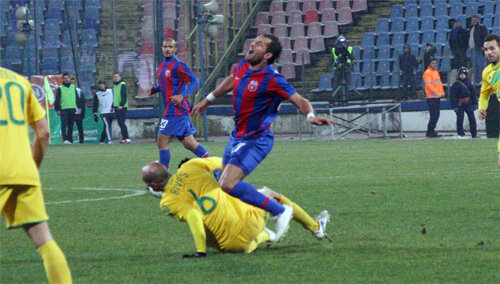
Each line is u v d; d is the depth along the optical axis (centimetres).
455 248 1199
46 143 924
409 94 5516
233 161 1221
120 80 5288
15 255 1218
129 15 6144
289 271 1047
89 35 6153
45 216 884
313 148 4044
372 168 2714
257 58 1230
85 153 4112
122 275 1046
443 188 2036
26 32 5647
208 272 1048
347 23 6369
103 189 2262
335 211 1648
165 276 1031
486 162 2839
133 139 5891
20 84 888
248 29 6488
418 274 1013
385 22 6225
